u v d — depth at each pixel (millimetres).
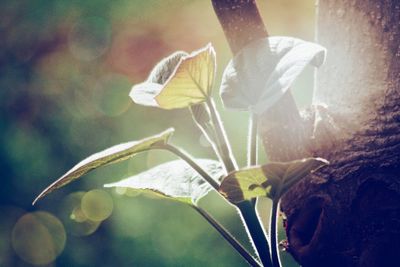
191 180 656
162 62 684
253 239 618
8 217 2555
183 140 2631
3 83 2859
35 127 2840
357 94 678
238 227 2209
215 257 2129
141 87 668
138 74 3215
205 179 623
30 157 2674
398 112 663
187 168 666
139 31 3252
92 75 3107
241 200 608
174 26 3355
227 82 633
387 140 660
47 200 2592
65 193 2598
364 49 683
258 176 589
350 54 688
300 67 610
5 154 2658
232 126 2396
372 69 679
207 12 3393
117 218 2426
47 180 2652
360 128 667
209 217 646
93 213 2486
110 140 2852
